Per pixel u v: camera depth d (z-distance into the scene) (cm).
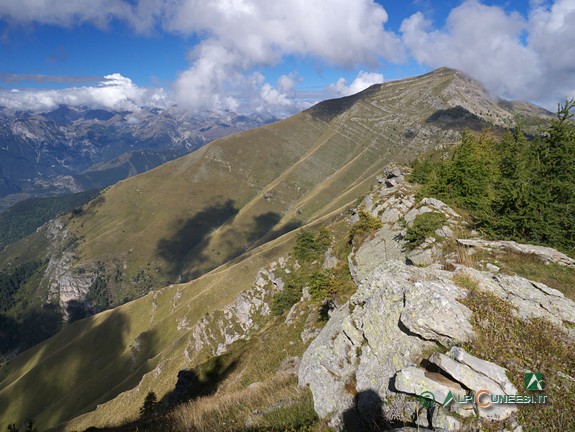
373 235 3177
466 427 695
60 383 18512
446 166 3195
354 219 5791
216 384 2911
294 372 1697
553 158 2650
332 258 3878
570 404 680
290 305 6850
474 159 3206
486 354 838
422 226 2303
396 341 1022
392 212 3403
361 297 1362
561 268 1591
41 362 19500
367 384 1000
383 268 1380
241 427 1198
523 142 4062
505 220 2098
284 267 10850
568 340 865
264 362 2611
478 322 937
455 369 775
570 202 2211
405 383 810
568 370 770
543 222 2005
